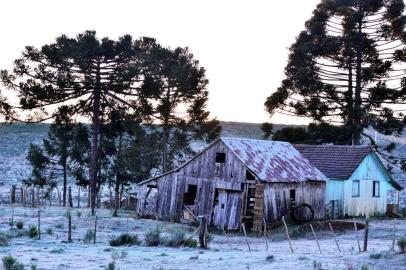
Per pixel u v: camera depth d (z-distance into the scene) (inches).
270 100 2655.0
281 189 1631.4
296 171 1718.8
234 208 1619.1
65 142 2453.2
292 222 1654.8
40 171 2502.5
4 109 2218.3
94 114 2241.6
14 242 1137.4
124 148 2336.4
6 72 2175.2
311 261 857.5
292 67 2659.9
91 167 2217.0
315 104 2554.1
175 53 2354.8
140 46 2364.7
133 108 2285.9
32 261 887.7
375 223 1696.6
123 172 2258.9
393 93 2455.7
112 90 2219.5
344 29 2591.0
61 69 2209.6
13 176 3176.7
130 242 1179.9
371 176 2027.6
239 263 863.1
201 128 2401.6
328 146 2082.9
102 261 899.4
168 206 1760.6
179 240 1176.8
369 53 2493.8
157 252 1028.5
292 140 2674.7
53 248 1055.6
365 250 1031.6
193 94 2330.2
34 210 1911.9
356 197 1957.4
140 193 1824.6
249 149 1707.7
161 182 1791.3
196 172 1718.8
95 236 1209.4
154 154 2261.3
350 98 2532.0
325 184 1792.6
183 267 835.4
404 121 2509.8
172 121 2343.8
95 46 2133.4
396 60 2502.5
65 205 2329.0
